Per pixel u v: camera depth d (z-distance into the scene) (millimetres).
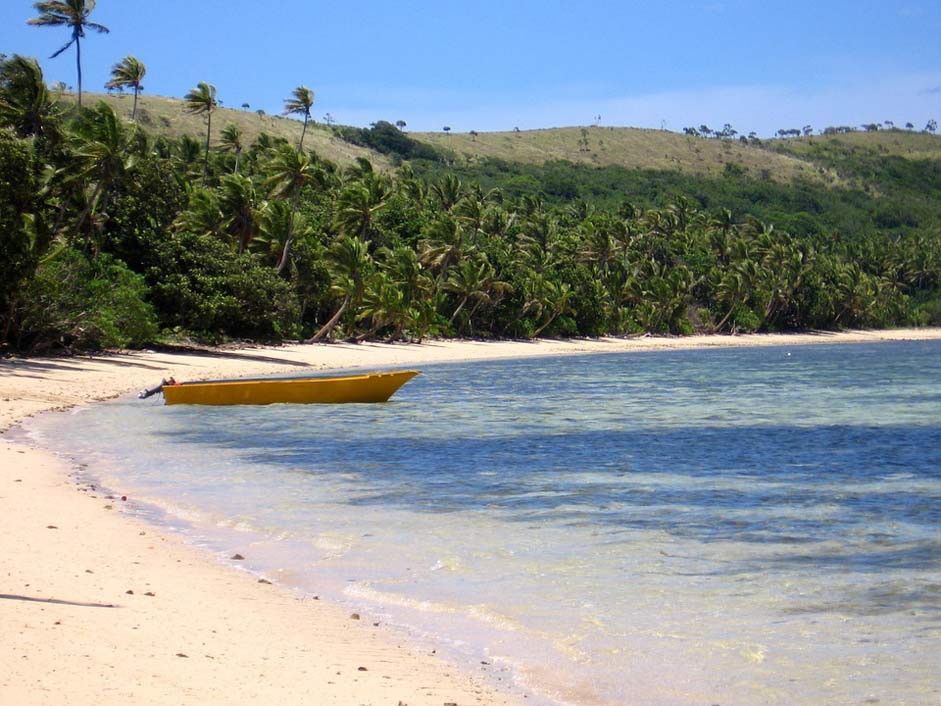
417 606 10336
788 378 57031
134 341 52156
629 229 125000
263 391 36281
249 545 12992
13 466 18266
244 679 7250
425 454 24109
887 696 7973
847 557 13203
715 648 9156
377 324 78250
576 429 30438
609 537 14391
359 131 199625
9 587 9352
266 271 61375
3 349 45125
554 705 7578
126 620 8578
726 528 15203
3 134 40188
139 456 21812
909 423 32969
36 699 6262
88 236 53500
